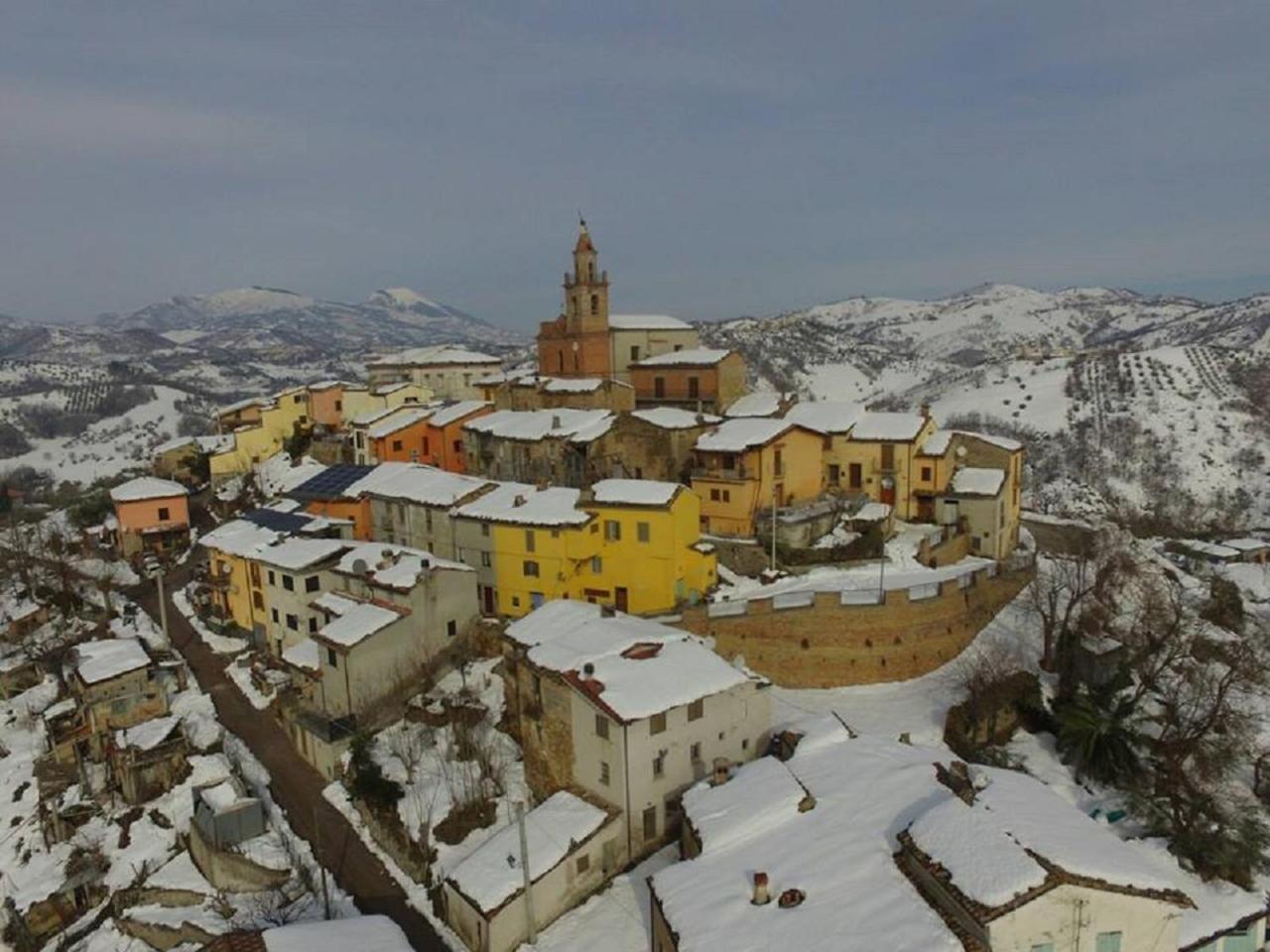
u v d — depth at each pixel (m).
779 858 33.69
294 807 52.53
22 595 87.31
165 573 93.38
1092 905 28.11
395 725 56.62
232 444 119.19
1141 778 50.88
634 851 43.84
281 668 68.00
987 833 30.88
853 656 59.41
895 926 28.27
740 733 47.56
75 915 50.03
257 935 33.97
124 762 56.47
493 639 62.25
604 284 108.19
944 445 78.75
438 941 41.78
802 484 78.62
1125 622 67.38
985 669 57.16
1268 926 42.75
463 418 97.75
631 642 48.81
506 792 49.69
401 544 76.38
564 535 64.94
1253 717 58.94
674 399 99.19
